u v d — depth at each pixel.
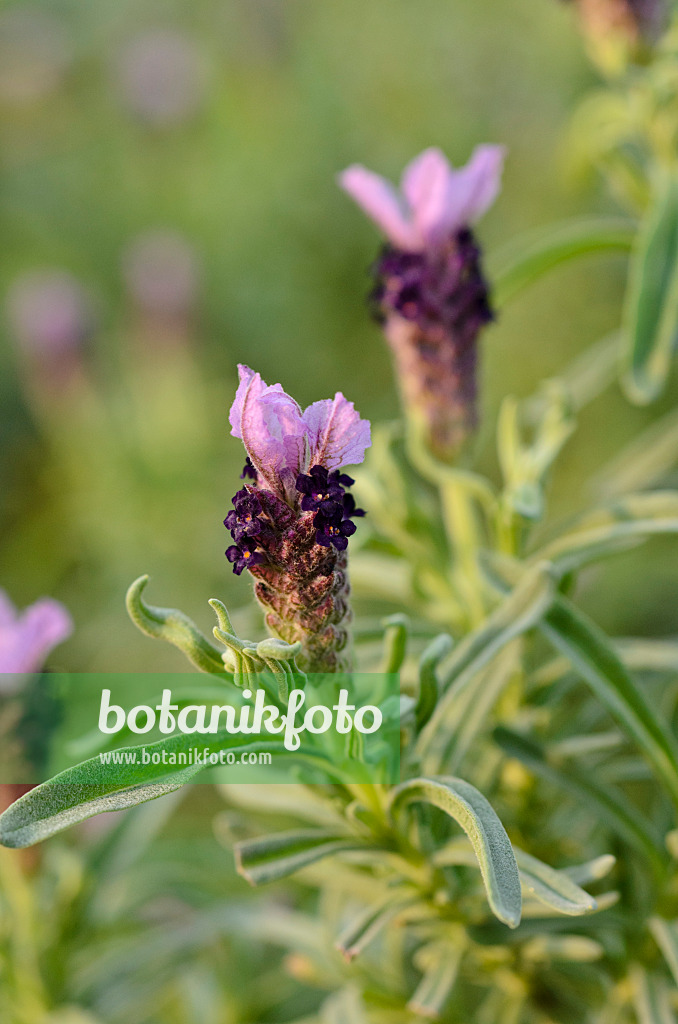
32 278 1.10
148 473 0.99
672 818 0.41
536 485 0.40
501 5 1.06
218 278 1.11
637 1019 0.41
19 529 1.06
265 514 0.36
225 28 1.30
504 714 0.42
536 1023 0.43
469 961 0.42
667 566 0.74
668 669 0.41
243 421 0.35
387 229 0.43
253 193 1.13
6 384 1.13
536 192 0.97
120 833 0.44
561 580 0.41
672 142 0.45
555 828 0.42
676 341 0.43
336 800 0.38
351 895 0.43
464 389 0.42
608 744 0.40
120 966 0.44
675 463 0.47
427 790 0.36
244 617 0.44
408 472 0.43
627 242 0.45
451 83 1.06
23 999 0.43
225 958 0.48
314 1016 0.48
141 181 1.27
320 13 1.18
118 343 1.18
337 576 0.36
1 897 0.43
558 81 0.99
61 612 0.41
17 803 0.34
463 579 0.43
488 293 0.42
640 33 0.46
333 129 1.07
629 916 0.40
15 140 1.32
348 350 1.01
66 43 1.36
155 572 0.94
